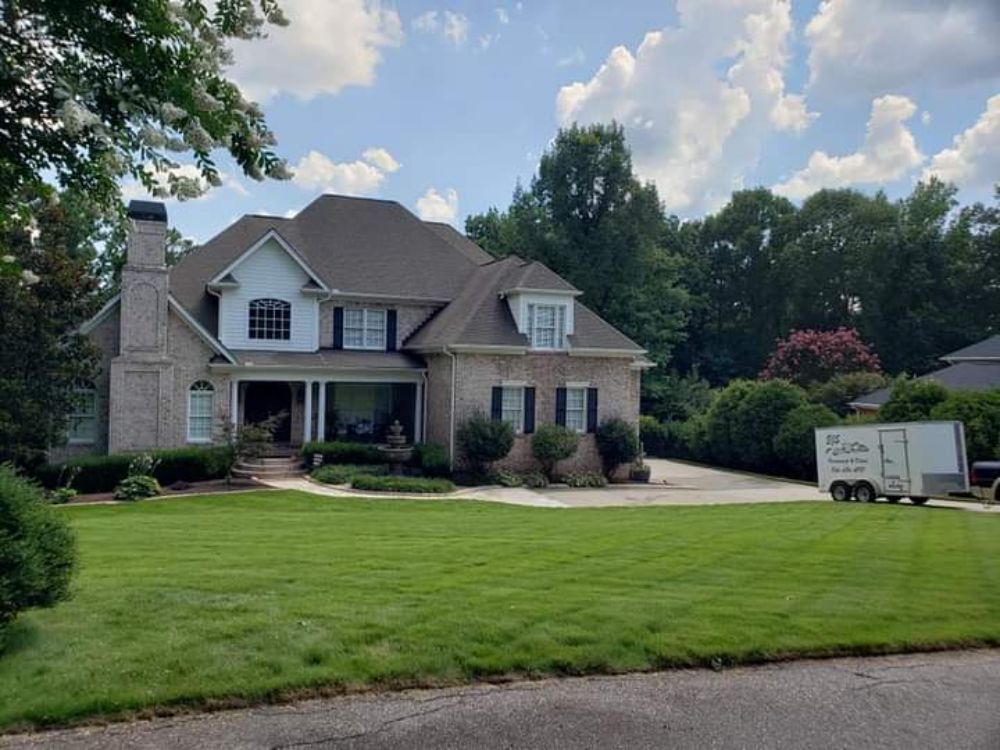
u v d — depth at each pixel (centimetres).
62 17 390
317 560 948
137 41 404
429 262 3091
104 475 2047
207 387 2420
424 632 635
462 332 2589
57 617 645
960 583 902
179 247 4409
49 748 444
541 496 2309
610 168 4794
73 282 2002
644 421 4378
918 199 6003
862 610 759
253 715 498
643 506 2045
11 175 432
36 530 586
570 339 2766
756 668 622
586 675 591
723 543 1177
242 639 602
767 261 6475
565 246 4772
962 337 5578
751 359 6469
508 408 2673
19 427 1859
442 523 1432
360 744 464
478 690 553
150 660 554
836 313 6281
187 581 795
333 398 2908
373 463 2528
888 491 2247
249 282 2570
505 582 830
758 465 3416
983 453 2562
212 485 2189
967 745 490
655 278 5062
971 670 632
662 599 770
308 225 3020
